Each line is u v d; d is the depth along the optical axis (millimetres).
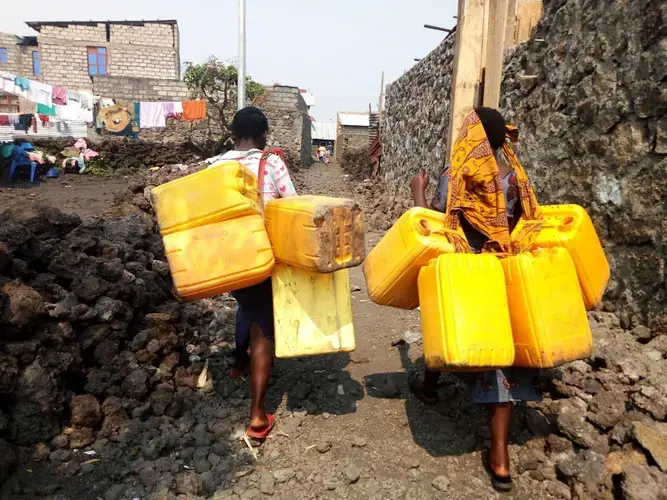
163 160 19531
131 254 3938
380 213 10477
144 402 3107
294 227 2633
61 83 30234
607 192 3889
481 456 2828
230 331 4344
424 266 2521
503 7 5270
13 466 2492
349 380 3664
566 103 4469
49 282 2961
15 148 16172
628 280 3652
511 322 2439
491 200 2672
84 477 2570
